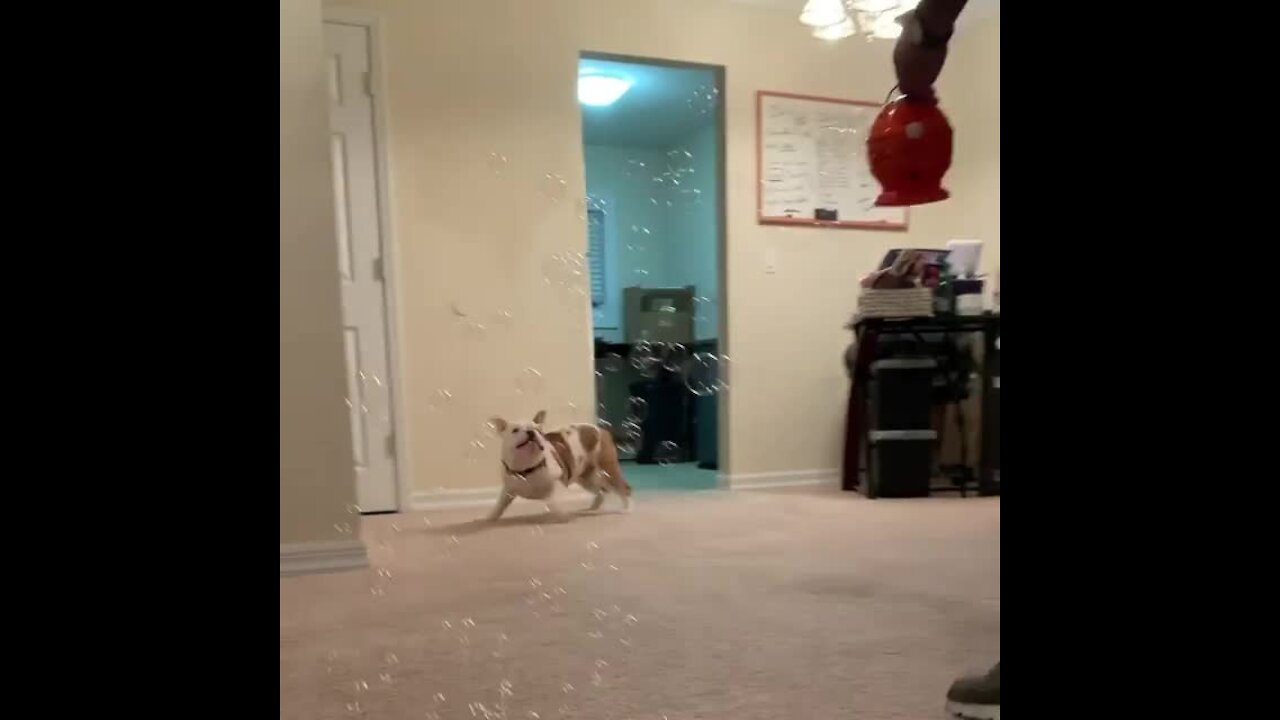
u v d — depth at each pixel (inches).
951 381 130.3
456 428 117.6
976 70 143.6
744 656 47.7
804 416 140.3
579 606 59.1
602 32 125.0
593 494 110.7
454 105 117.3
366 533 93.0
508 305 120.1
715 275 156.6
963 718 37.3
